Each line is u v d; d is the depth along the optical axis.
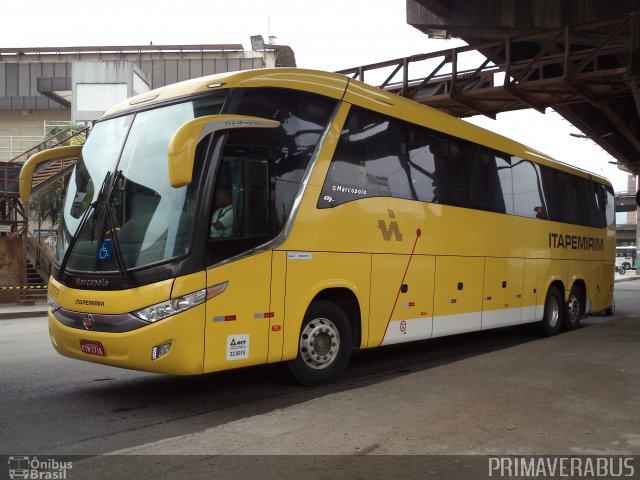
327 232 7.29
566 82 16.27
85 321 6.23
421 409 5.61
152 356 5.83
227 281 6.19
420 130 9.04
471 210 10.08
